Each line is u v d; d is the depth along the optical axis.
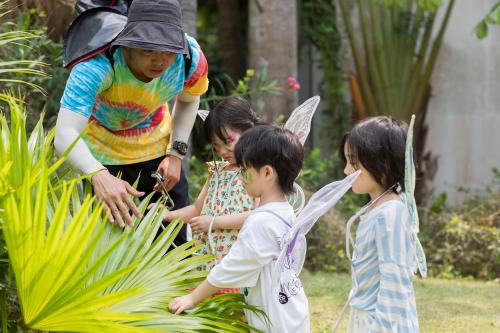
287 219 2.94
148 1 3.05
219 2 9.87
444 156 8.59
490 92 8.45
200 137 6.48
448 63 8.57
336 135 8.80
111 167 3.59
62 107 3.13
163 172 3.69
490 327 4.79
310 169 7.03
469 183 8.52
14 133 2.80
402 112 8.45
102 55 3.20
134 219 3.11
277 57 6.96
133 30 3.04
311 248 6.71
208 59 10.25
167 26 3.06
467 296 5.69
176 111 3.80
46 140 3.00
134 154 3.61
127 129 3.59
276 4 6.95
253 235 2.85
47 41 5.04
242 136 2.99
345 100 8.88
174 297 2.88
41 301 2.54
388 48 8.46
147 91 3.36
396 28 8.45
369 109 8.55
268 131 2.96
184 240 3.76
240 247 2.85
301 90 9.03
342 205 7.45
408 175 2.73
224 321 2.87
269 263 2.90
